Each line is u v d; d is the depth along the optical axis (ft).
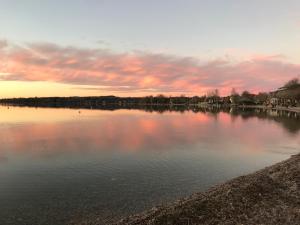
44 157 107.96
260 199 53.62
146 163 98.84
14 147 129.70
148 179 80.48
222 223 45.16
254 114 407.85
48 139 155.53
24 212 58.70
